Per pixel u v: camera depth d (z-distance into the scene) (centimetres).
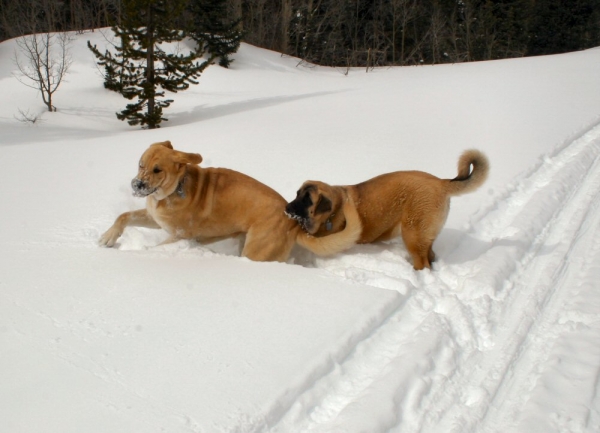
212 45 3216
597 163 904
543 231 624
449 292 489
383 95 1880
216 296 437
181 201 545
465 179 544
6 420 284
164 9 2089
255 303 426
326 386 339
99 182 854
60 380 319
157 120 2036
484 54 4644
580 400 329
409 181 553
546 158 924
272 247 546
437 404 334
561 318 438
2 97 2378
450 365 372
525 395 346
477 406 333
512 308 456
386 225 566
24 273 473
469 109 1448
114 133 1784
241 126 1413
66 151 1181
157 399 306
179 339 370
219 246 612
